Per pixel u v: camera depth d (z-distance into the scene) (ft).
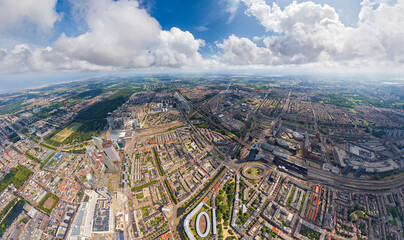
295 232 564.71
